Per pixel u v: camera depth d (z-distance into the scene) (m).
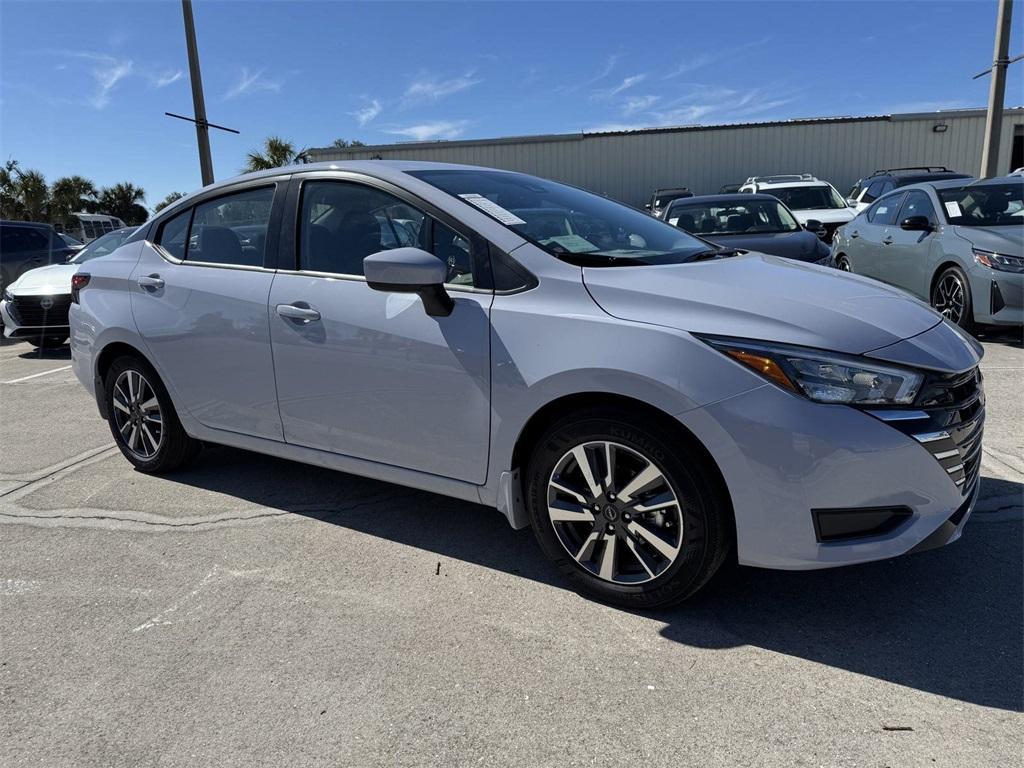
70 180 40.44
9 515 3.75
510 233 2.88
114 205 46.78
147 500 3.88
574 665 2.40
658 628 2.60
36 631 2.70
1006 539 3.12
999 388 5.33
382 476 3.17
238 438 3.67
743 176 22.39
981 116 21.36
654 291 2.58
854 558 2.33
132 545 3.37
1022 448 4.14
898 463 2.30
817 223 8.85
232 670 2.43
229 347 3.52
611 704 2.21
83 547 3.36
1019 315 6.54
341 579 3.00
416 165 3.43
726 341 2.38
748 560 2.43
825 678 2.30
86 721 2.21
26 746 2.12
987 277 6.63
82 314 4.25
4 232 11.09
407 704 2.24
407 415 3.00
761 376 2.32
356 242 3.20
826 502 2.31
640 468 2.58
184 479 4.16
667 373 2.40
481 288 2.83
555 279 2.71
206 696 2.31
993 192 7.55
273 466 4.32
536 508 2.81
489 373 2.75
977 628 2.53
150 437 4.14
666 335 2.43
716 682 2.30
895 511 2.35
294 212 3.39
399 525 3.49
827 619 2.62
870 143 21.83
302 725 2.17
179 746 2.10
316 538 3.38
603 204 3.72
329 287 3.20
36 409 5.99
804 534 2.34
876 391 2.30
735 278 2.78
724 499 2.46
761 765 1.96
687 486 2.46
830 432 2.27
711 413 2.35
